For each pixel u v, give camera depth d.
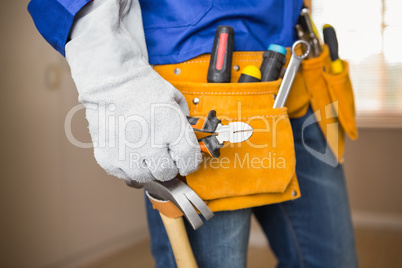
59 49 0.65
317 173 0.88
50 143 1.95
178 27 0.69
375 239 2.45
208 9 0.69
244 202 0.67
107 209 2.27
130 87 0.57
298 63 0.72
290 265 0.96
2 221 1.75
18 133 1.80
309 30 0.84
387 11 2.71
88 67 0.59
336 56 0.90
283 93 0.71
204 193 0.65
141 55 0.63
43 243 1.92
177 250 0.66
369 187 2.73
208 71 0.67
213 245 0.71
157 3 0.71
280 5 0.78
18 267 1.81
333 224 0.89
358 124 2.73
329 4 2.79
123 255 2.25
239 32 0.71
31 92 1.85
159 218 0.76
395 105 2.76
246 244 0.75
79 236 2.11
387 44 2.75
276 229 0.96
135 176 0.58
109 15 0.60
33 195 1.87
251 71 0.67
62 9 0.62
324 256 0.90
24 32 1.83
